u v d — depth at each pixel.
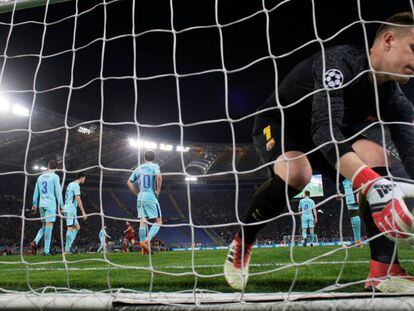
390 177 1.61
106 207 33.22
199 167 39.41
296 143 2.36
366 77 2.05
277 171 2.29
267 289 2.85
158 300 1.67
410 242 1.62
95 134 31.17
